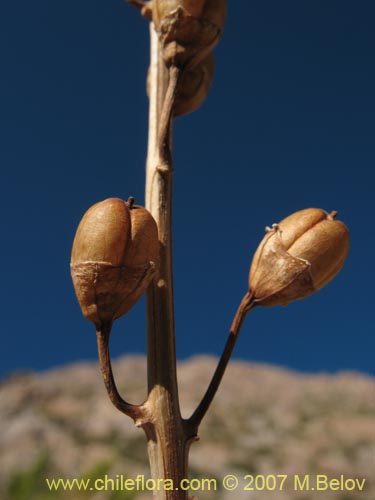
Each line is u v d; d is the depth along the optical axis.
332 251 0.07
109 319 0.06
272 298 0.07
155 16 0.07
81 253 0.06
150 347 0.07
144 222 0.06
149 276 0.06
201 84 0.08
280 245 0.07
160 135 0.07
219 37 0.07
